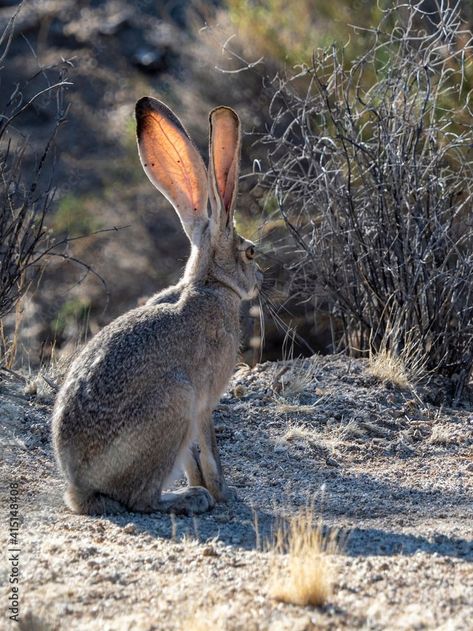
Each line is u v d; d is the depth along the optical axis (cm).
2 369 1219
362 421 1145
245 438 1096
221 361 933
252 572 725
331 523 875
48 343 1752
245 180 1825
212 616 646
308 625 634
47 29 2803
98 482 870
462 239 1288
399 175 1269
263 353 1608
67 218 2188
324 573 687
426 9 1831
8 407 1114
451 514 916
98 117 2517
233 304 961
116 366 866
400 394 1218
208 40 2236
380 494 970
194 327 907
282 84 1457
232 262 967
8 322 1664
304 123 1434
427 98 1275
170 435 870
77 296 2017
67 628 638
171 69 2623
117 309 2047
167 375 870
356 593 689
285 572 713
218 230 960
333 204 1319
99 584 705
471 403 1244
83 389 870
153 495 876
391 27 1841
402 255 1280
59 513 878
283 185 1487
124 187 2308
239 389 1195
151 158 986
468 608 669
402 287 1280
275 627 630
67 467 877
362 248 1297
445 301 1272
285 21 2120
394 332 1273
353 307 1332
